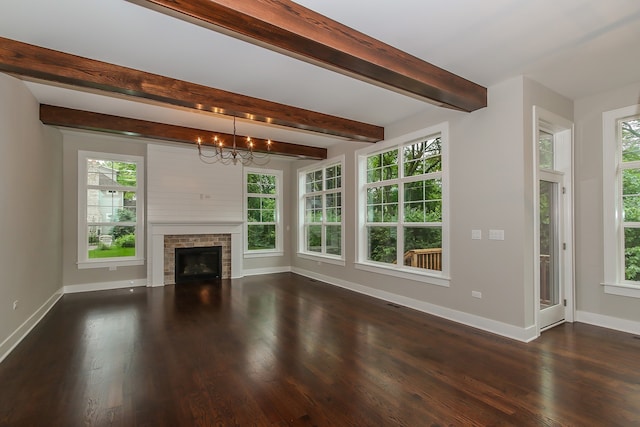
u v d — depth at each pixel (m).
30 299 3.72
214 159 6.57
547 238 3.72
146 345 3.17
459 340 3.28
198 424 1.95
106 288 5.71
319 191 6.77
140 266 6.04
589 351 2.98
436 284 4.15
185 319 4.00
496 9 2.20
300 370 2.64
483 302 3.61
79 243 5.51
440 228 4.21
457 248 3.89
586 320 3.78
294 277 6.88
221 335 3.43
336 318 4.03
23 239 3.50
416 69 2.86
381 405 2.15
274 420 1.99
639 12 2.23
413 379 2.49
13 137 3.21
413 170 4.64
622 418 1.99
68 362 2.79
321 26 2.24
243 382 2.45
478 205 3.66
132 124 4.54
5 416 2.03
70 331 3.57
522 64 3.01
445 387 2.37
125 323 3.85
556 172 3.79
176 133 4.89
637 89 3.41
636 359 2.81
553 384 2.40
